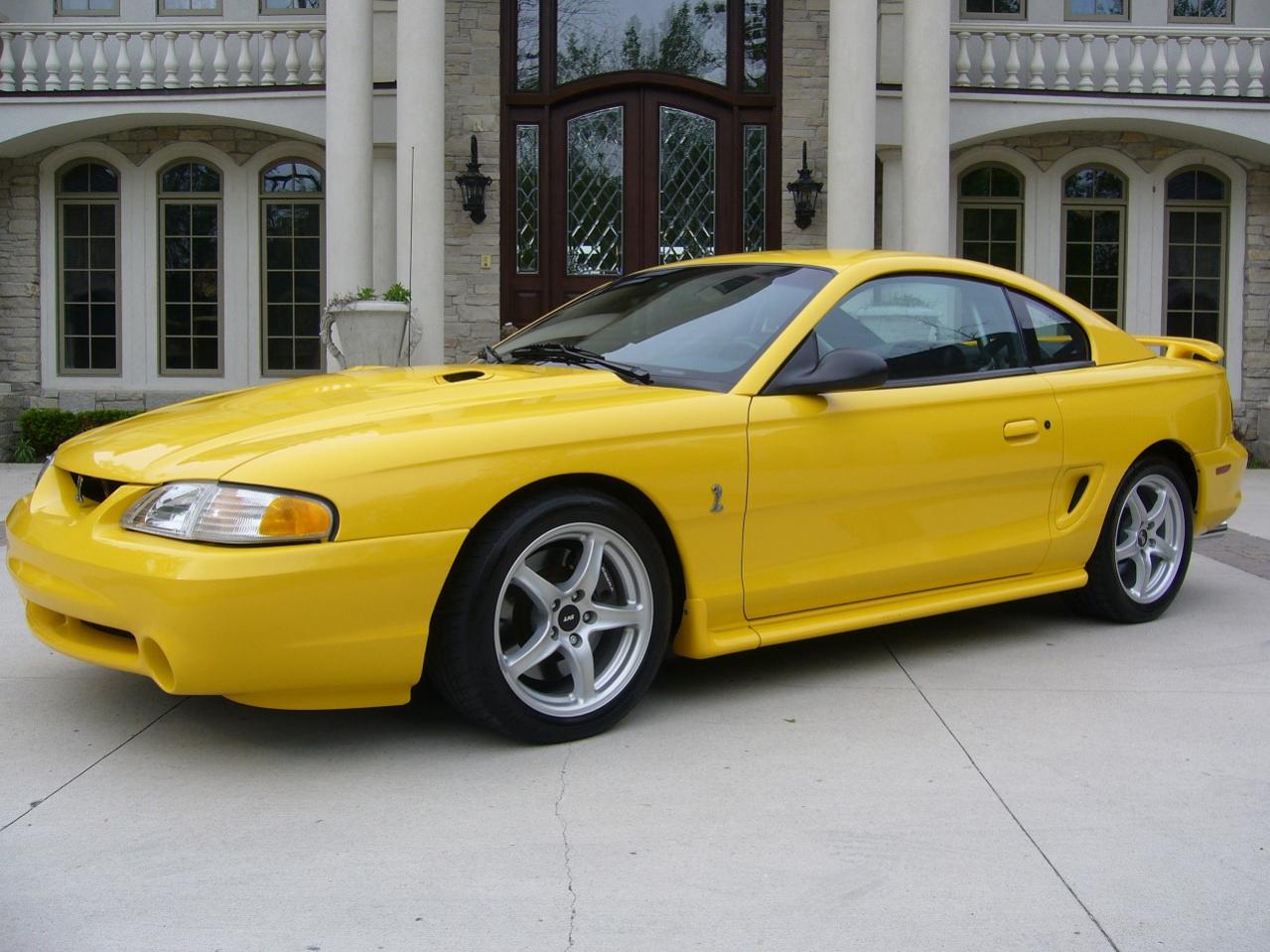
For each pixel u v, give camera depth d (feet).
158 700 13.01
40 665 14.29
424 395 12.03
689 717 12.45
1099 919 8.25
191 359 45.85
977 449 13.96
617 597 11.93
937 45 35.76
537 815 9.95
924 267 14.51
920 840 9.50
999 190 45.29
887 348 13.70
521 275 41.37
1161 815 10.02
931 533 13.78
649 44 41.27
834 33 34.96
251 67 42.63
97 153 45.01
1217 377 17.31
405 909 8.35
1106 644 15.37
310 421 11.21
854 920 8.21
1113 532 15.74
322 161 45.03
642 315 14.58
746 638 12.42
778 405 12.54
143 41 42.63
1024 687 13.52
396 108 38.09
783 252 15.19
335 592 10.12
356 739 11.78
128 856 9.20
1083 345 15.83
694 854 9.23
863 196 35.01
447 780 10.70
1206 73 42.22
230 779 10.76
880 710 12.70
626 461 11.50
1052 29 41.70
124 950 7.78
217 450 10.66
